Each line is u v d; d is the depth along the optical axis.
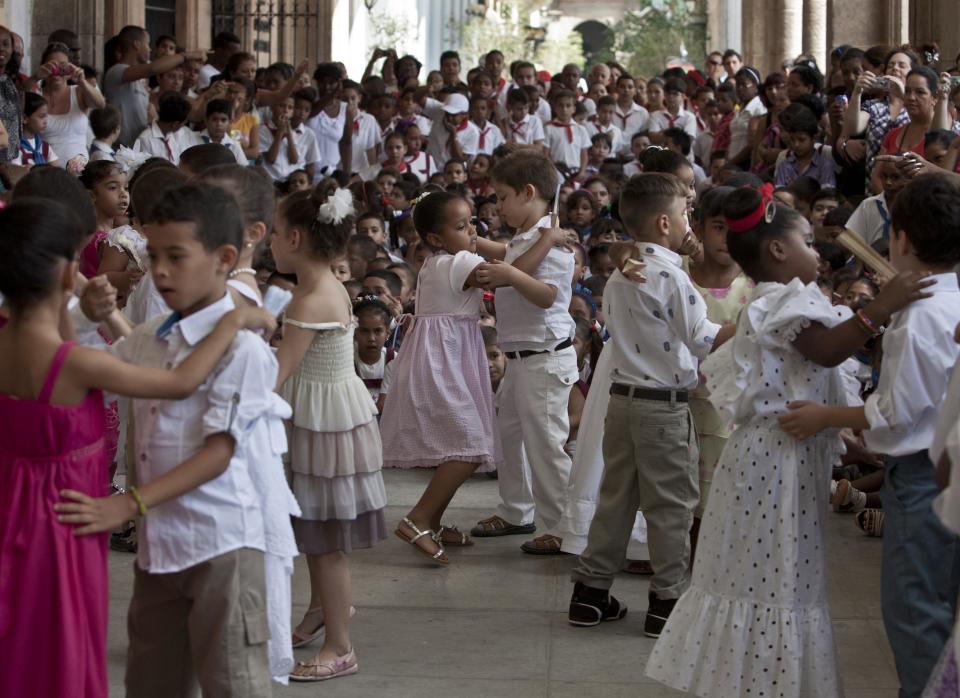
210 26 20.14
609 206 11.78
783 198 9.29
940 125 7.85
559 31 51.25
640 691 4.45
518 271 5.61
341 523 4.47
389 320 7.73
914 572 3.67
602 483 5.10
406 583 5.64
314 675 4.52
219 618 3.31
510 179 5.88
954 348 3.54
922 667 3.66
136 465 3.37
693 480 4.99
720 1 38.66
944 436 3.12
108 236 6.08
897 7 13.73
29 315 3.11
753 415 3.82
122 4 15.12
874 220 7.20
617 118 17.81
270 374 3.29
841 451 3.98
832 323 3.69
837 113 10.62
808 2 21.00
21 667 3.11
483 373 5.83
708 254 5.39
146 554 3.29
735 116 14.95
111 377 3.07
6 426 3.12
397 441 5.77
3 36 8.88
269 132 13.35
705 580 3.86
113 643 4.80
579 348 7.33
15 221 3.07
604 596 5.11
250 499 3.36
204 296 3.28
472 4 36.59
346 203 4.32
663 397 4.89
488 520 6.43
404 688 4.47
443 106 15.52
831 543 6.20
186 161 5.73
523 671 4.63
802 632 3.77
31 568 3.10
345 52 25.75
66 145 10.30
